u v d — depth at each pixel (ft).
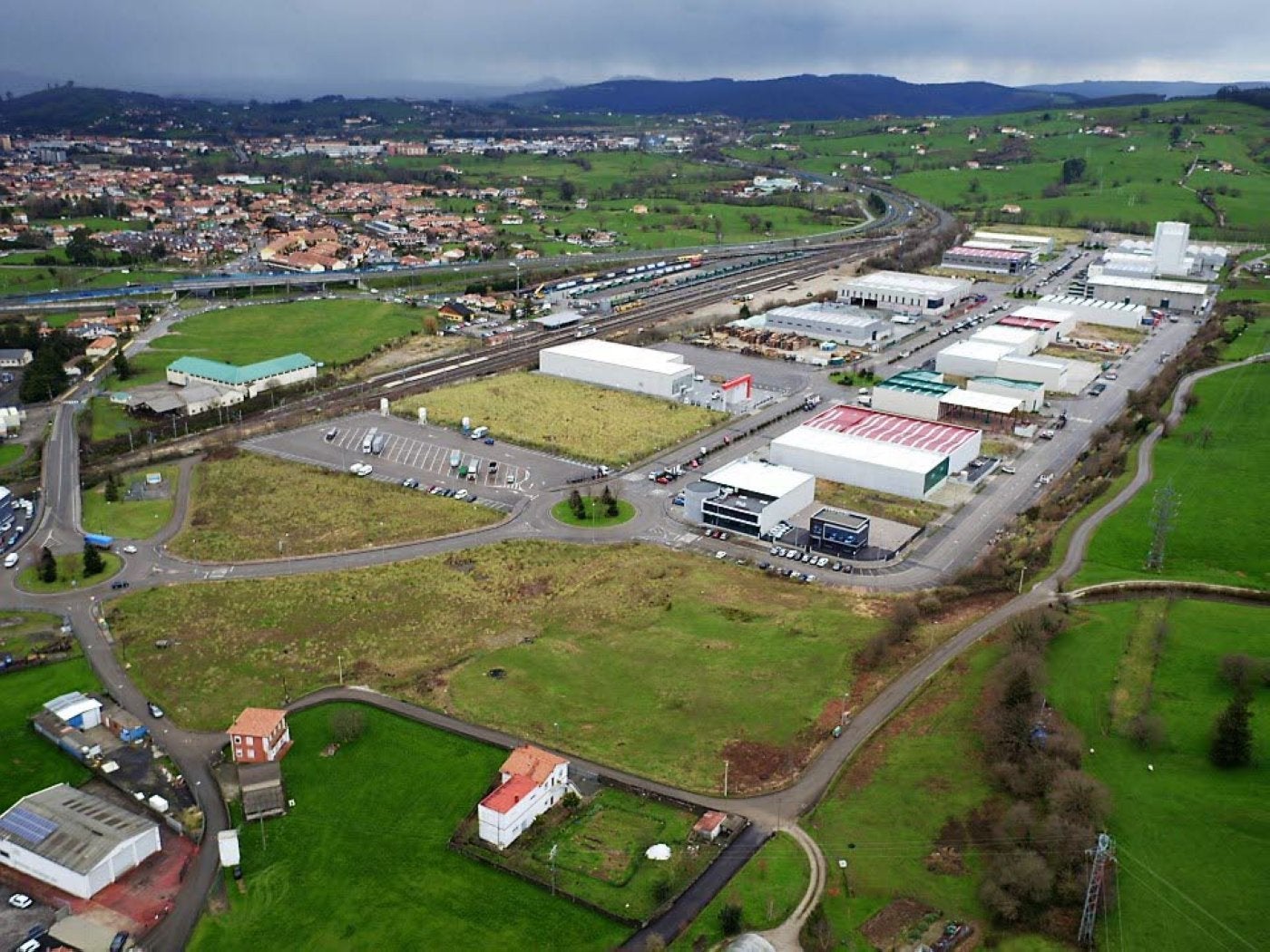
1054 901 246.27
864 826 278.67
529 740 321.93
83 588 423.64
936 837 273.13
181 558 452.76
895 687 345.72
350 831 281.54
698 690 348.59
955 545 465.06
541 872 264.72
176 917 251.60
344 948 241.76
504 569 441.68
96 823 271.49
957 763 301.43
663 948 236.22
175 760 312.09
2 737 324.19
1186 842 262.06
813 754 311.88
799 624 392.27
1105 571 419.33
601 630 391.86
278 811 287.07
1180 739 303.07
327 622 396.37
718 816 280.92
